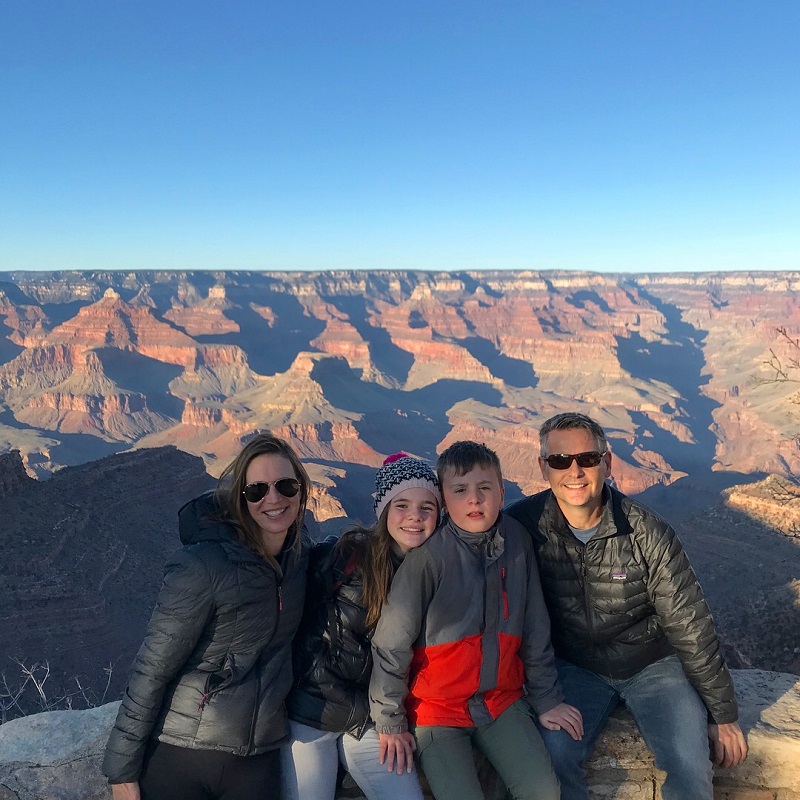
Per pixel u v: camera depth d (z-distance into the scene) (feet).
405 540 14.16
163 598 12.91
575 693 15.87
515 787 13.96
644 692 15.65
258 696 13.42
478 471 13.97
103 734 16.53
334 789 14.34
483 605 14.26
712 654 14.97
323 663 14.33
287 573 13.79
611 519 15.15
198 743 13.03
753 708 17.02
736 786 15.89
